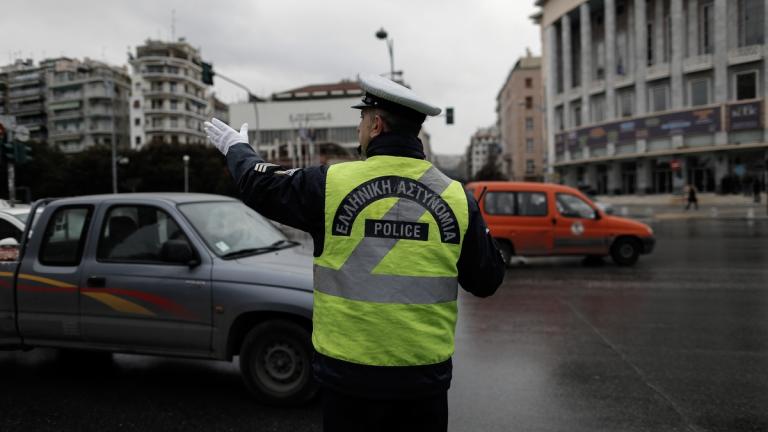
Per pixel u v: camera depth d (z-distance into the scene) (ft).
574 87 172.14
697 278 31.30
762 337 18.80
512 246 36.32
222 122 6.90
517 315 22.81
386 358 5.29
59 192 180.65
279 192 5.84
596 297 26.40
